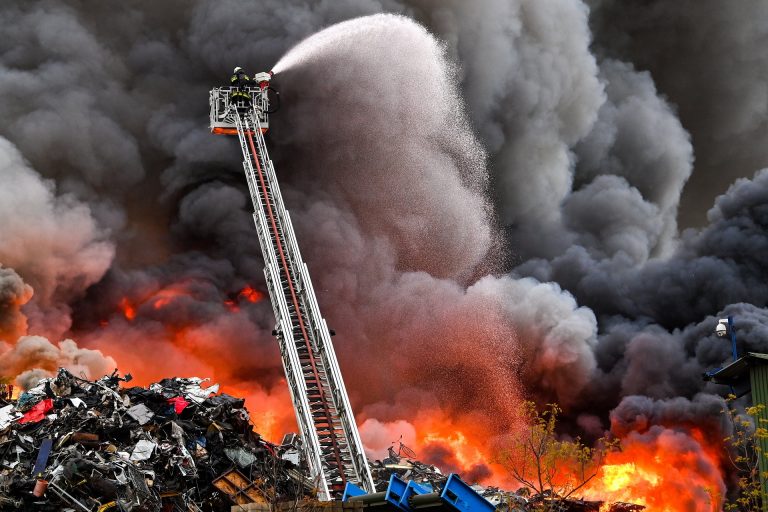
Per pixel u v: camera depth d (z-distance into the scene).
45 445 36.53
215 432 40.94
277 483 38.22
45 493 34.06
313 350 47.84
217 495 38.28
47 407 39.94
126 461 36.47
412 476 48.84
